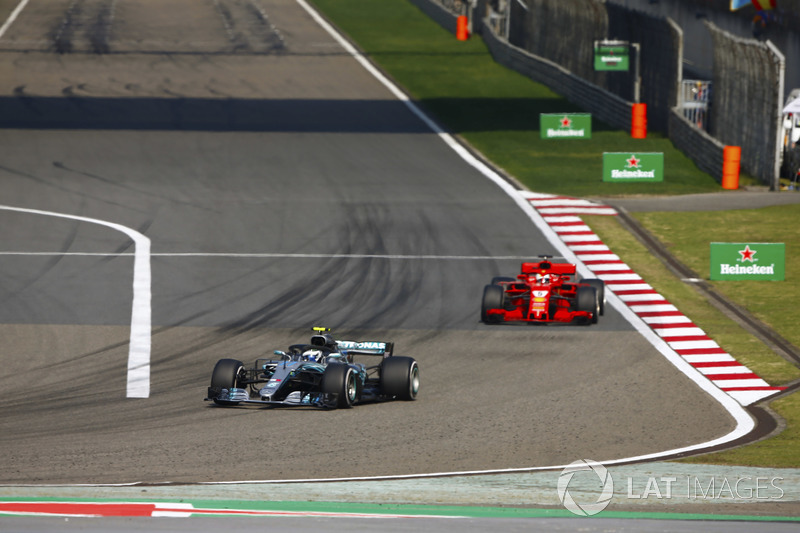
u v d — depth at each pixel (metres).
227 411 61.56
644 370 73.56
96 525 33.75
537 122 186.75
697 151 155.62
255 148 159.38
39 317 85.56
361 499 40.34
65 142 160.50
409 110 192.62
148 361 74.62
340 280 97.94
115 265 101.56
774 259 100.38
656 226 120.44
